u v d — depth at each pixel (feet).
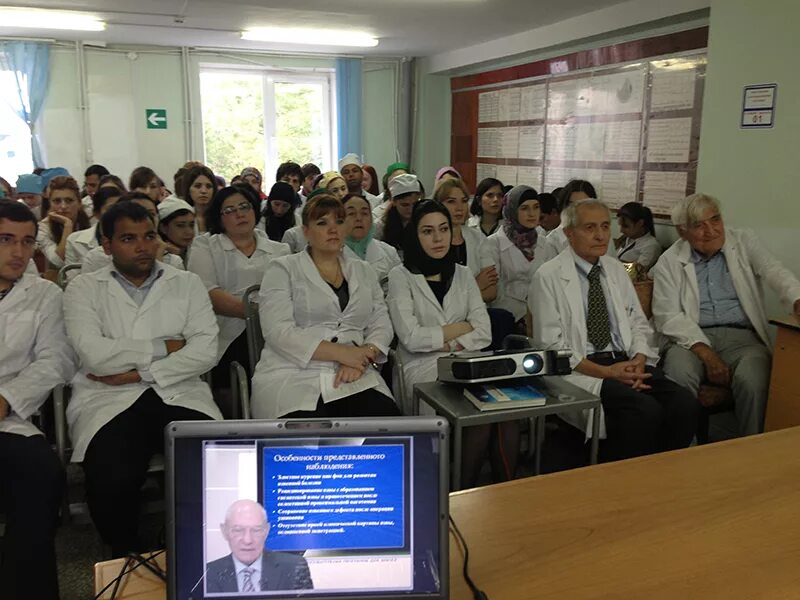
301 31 19.03
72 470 8.79
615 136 16.61
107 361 6.88
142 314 7.32
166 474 2.98
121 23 17.89
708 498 4.13
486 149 22.85
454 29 18.35
